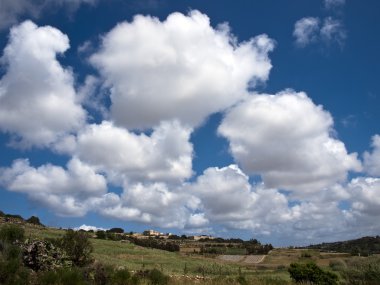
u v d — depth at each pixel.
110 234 135.62
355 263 47.75
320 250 154.12
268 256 149.62
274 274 68.44
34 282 22.05
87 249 30.84
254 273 72.31
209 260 114.25
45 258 25.78
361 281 40.28
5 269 20.66
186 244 197.75
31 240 27.50
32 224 101.88
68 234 31.05
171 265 82.88
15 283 20.52
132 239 144.12
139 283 28.34
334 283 41.91
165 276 31.77
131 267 57.06
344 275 44.66
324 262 99.81
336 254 124.50
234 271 75.25
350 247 138.62
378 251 111.81
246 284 34.22
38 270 24.33
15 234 27.50
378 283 37.31
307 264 43.47
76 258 29.77
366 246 128.38
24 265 24.17
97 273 26.25
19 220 105.69
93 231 140.62
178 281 32.34
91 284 24.84
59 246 29.78
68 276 22.92
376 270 41.28
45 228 97.31
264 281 36.66
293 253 153.38
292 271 43.03
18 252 24.06
